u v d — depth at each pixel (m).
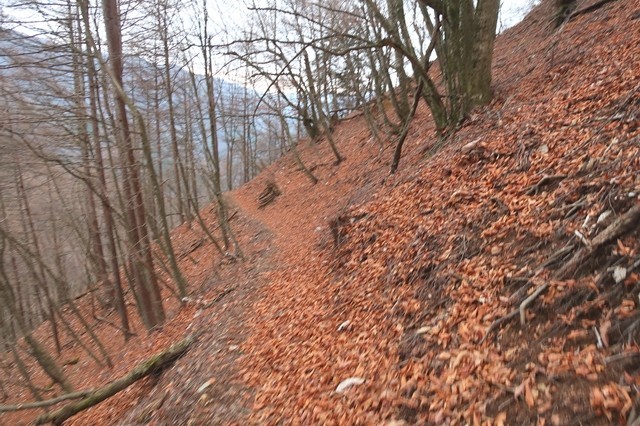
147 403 6.95
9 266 22.72
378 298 6.11
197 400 5.95
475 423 3.32
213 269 15.77
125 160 12.38
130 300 18.42
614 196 4.27
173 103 19.55
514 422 3.17
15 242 11.97
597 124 5.68
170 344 9.98
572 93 7.05
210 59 14.79
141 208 13.15
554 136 6.15
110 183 15.74
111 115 12.31
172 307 14.94
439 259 5.65
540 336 3.73
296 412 4.79
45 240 28.70
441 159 8.44
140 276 13.26
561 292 3.90
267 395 5.43
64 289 17.36
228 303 10.15
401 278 6.04
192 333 9.30
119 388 7.82
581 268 3.94
